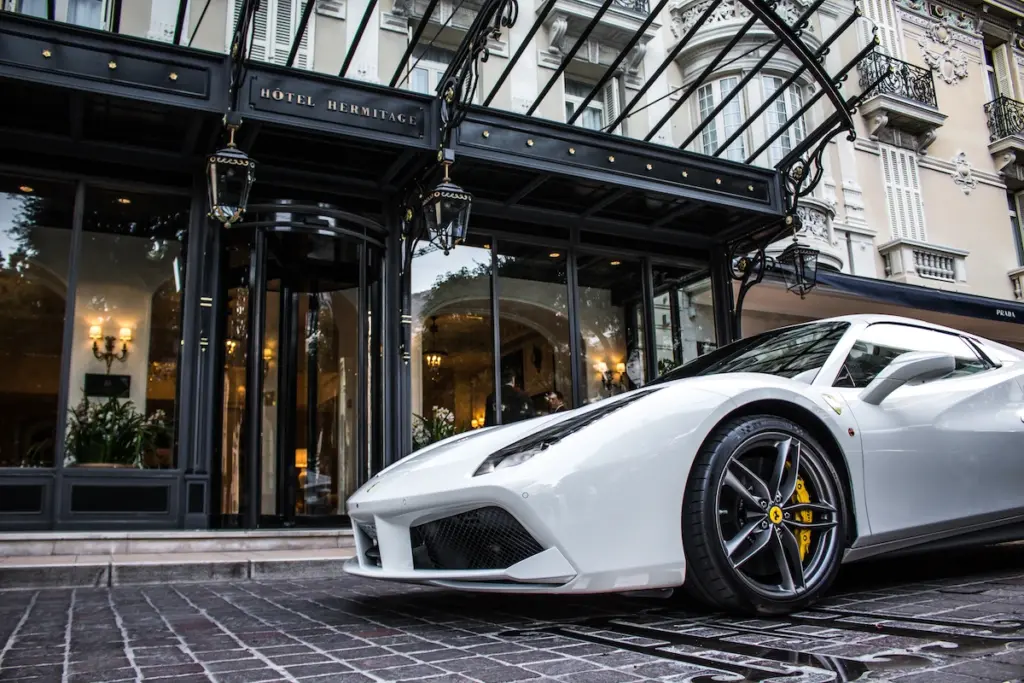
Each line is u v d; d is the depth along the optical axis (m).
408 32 8.17
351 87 5.28
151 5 6.93
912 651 1.66
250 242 5.51
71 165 5.39
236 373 5.45
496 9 4.73
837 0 11.36
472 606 2.68
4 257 5.22
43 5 6.50
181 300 5.52
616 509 2.03
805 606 2.25
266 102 5.01
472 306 6.63
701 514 2.13
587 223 7.12
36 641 2.16
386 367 5.93
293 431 5.94
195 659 1.85
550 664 1.68
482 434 2.71
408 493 2.28
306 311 6.05
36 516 4.90
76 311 5.29
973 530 2.76
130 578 3.81
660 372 7.46
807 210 10.30
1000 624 1.93
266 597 3.19
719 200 6.62
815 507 2.32
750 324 10.09
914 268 11.17
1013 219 13.45
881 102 11.32
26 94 4.71
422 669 1.67
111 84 4.66
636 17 9.48
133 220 5.54
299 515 5.78
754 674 1.50
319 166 5.77
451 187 5.22
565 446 2.08
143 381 5.35
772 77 10.32
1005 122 12.95
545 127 5.91
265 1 7.50
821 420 2.44
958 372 3.01
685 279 7.79
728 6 10.09
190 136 5.20
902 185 11.67
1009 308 9.76
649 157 6.34
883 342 2.91
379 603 2.87
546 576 1.96
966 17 13.30
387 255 6.12
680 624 2.14
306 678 1.62
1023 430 2.94
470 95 5.23
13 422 5.03
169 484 5.21
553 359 6.90
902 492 2.55
